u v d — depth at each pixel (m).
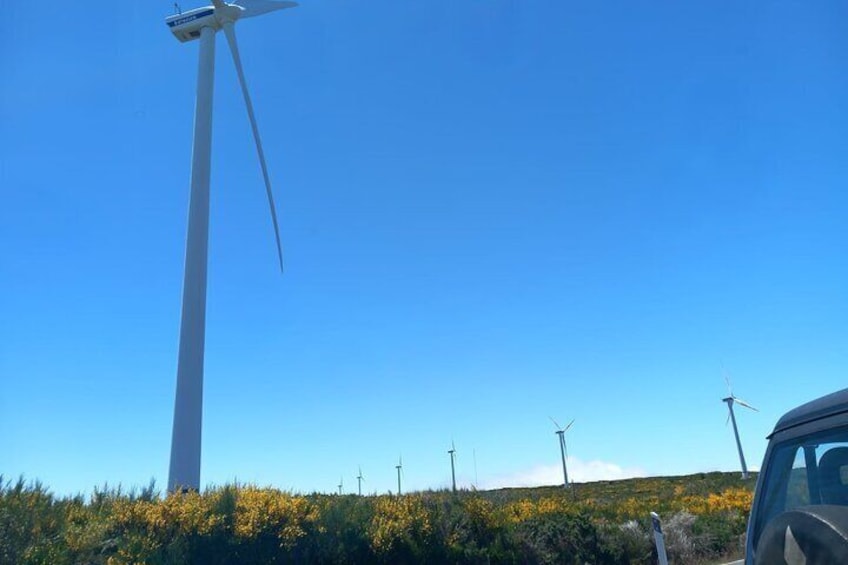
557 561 19.12
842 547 2.78
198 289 19.53
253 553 13.06
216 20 23.89
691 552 24.27
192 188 20.78
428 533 16.39
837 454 3.39
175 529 12.66
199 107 22.08
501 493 29.41
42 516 11.73
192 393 18.47
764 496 3.91
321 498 17.05
